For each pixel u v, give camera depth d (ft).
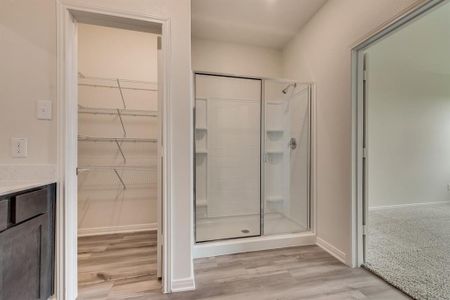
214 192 9.35
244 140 9.59
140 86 9.41
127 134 9.30
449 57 11.13
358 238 6.51
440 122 13.64
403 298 5.09
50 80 4.68
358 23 6.21
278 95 9.78
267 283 5.67
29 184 4.06
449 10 7.20
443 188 13.71
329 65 7.45
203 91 8.91
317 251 7.50
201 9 7.93
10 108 4.53
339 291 5.35
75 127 5.09
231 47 10.53
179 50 5.39
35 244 4.14
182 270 5.43
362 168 6.60
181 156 5.43
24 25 4.59
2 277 3.32
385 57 11.04
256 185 9.78
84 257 7.11
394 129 12.94
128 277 5.96
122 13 5.04
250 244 7.49
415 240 8.23
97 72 9.13
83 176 8.96
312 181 8.29
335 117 7.14
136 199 9.43
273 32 9.50
